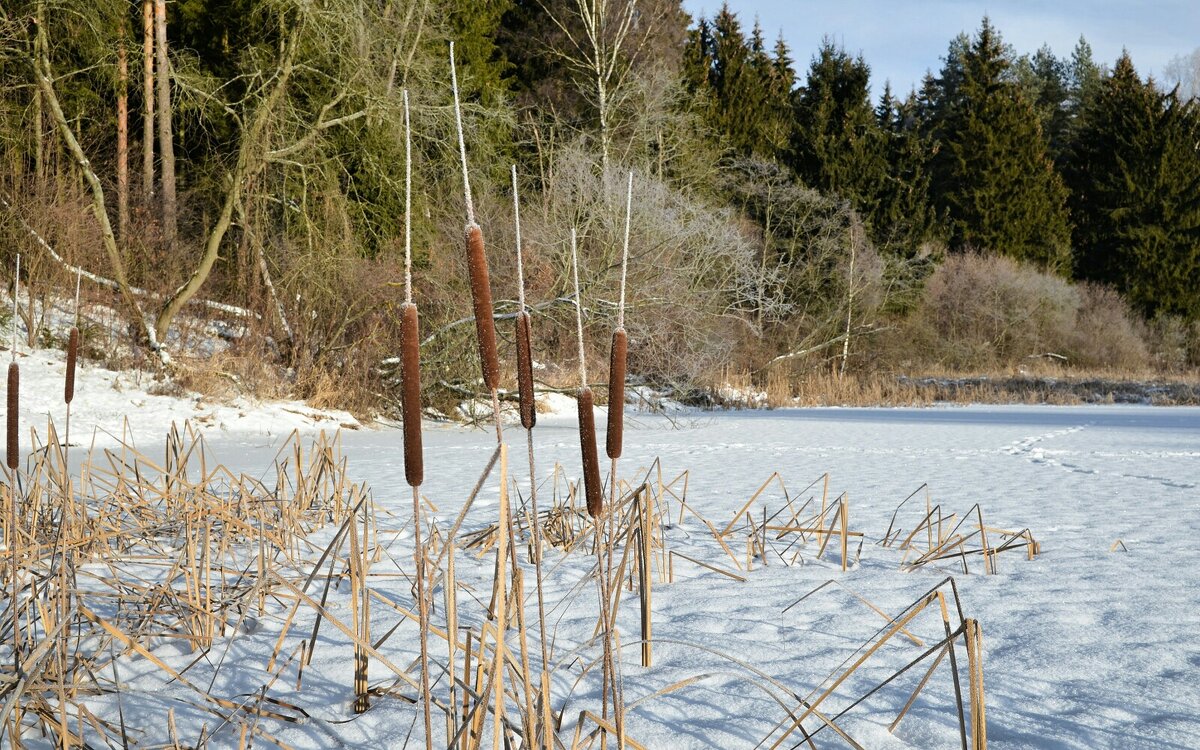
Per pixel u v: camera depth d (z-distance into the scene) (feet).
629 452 41.93
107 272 61.41
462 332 58.75
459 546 18.47
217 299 66.59
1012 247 151.64
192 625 12.12
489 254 68.33
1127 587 15.05
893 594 14.78
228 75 77.25
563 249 64.64
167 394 52.65
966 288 134.51
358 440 48.49
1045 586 15.20
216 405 52.70
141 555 16.52
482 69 99.19
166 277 62.23
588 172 68.59
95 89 73.97
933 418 71.31
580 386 6.60
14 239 56.39
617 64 100.01
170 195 67.51
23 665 8.87
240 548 17.74
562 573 16.28
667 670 10.99
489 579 15.76
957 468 34.68
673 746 8.82
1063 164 199.11
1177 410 85.76
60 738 8.58
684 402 83.82
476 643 11.98
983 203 152.97
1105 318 137.28
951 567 17.06
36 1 56.39
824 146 127.95
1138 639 12.09
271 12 64.90
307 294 60.49
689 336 75.87
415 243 65.57
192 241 70.28
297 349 59.57
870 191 128.06
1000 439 49.24
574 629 12.79
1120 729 9.08
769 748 8.72
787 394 95.14
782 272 114.62
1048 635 12.33
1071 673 10.80
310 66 64.44
